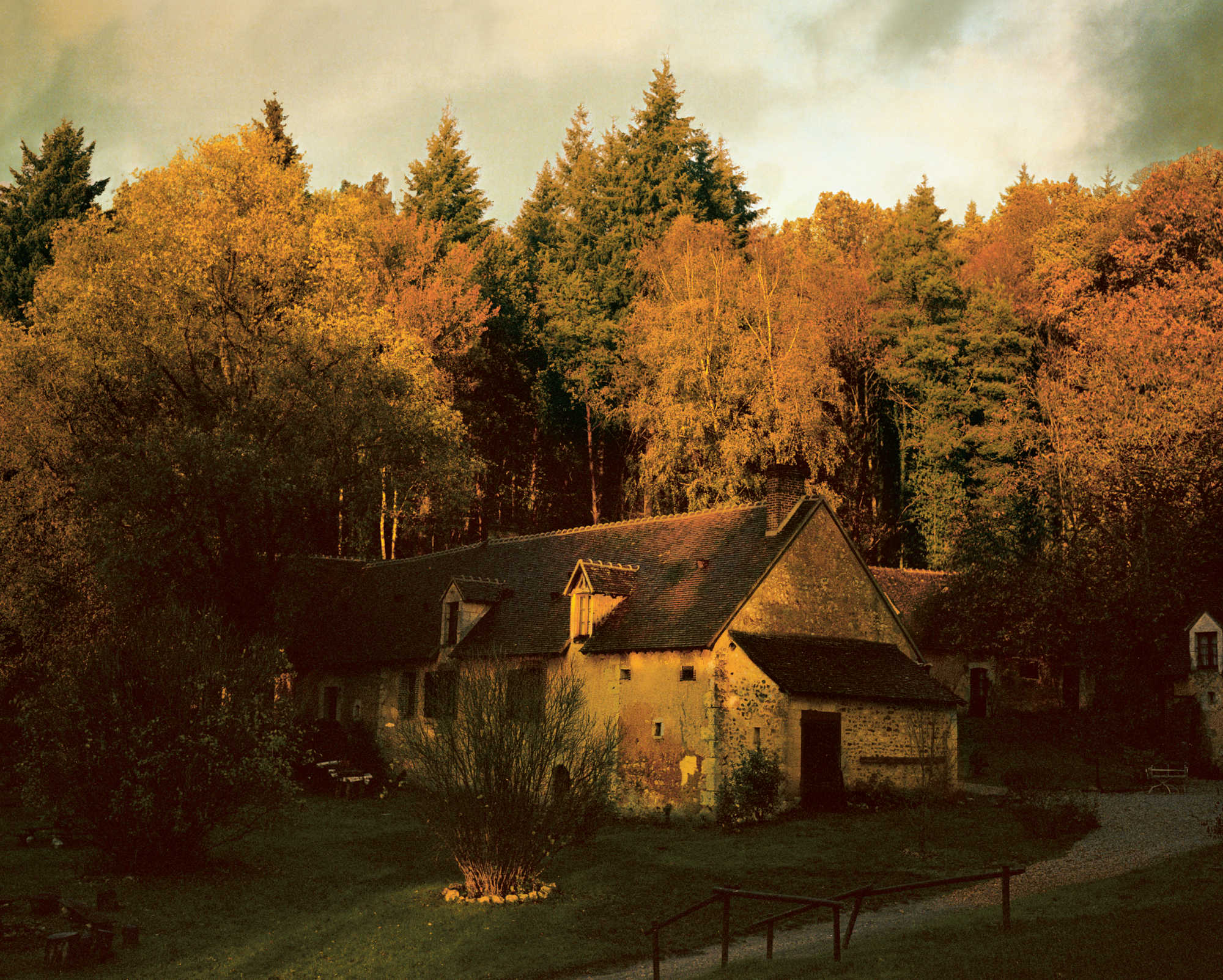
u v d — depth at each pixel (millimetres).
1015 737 39281
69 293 33812
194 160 34062
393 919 16469
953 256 59750
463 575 36188
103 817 19125
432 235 52688
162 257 31484
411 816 26547
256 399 31453
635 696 27188
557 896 17828
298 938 15484
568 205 67062
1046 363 51875
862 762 26750
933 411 52656
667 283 49125
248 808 22391
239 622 30219
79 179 54094
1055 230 57844
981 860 20422
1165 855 19266
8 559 33094
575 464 60969
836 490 49844
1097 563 40094
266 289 33594
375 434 31875
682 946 15211
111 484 28672
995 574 42250
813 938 15352
